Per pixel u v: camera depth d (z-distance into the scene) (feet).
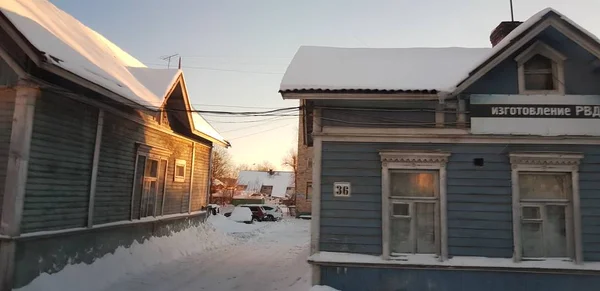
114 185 39.70
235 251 57.36
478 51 36.19
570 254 28.02
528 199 28.76
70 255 33.12
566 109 28.48
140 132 44.60
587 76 28.73
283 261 49.14
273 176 279.90
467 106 29.30
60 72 28.58
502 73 29.07
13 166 28.35
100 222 37.32
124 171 41.47
